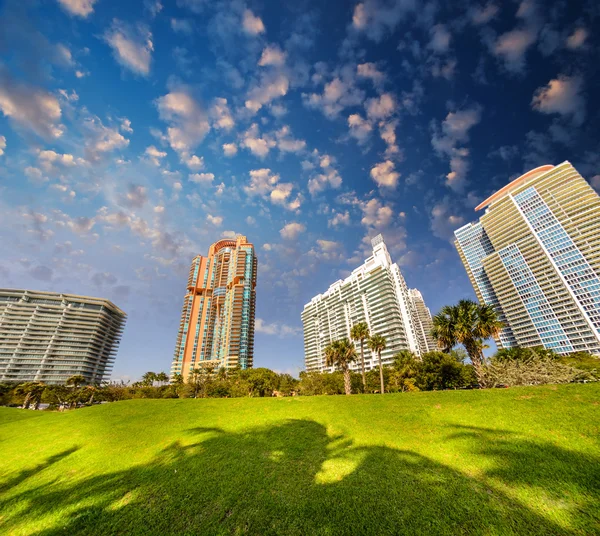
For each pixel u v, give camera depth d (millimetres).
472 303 34000
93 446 16688
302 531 7883
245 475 11695
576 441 11141
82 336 169750
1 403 97188
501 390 18422
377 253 169625
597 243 128750
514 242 155375
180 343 172375
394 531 7516
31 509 10273
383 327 143625
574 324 126000
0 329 152750
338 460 12492
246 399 27656
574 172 144125
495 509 8016
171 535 8133
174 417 22047
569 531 6973
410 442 13477
